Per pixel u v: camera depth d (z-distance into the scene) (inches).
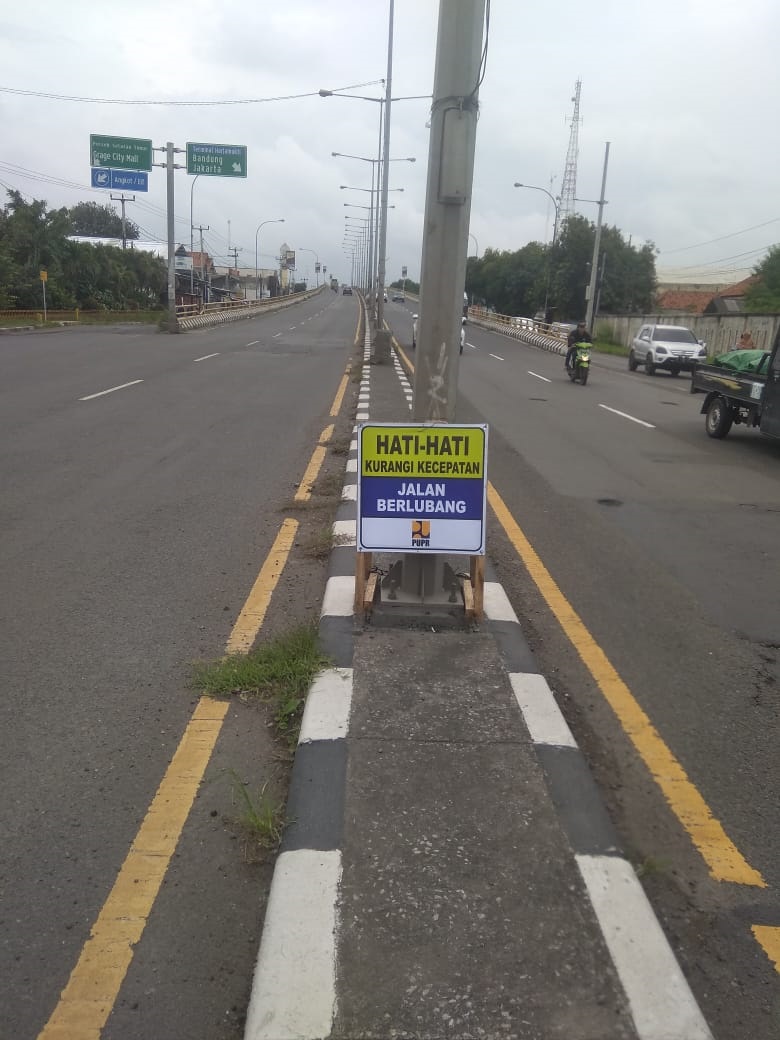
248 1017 88.8
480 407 674.8
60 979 95.8
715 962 101.3
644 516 327.9
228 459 398.3
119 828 122.3
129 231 4399.6
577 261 2603.3
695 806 133.2
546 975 94.4
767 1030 92.0
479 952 97.0
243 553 252.7
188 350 1082.7
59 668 173.2
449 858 112.2
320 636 179.6
